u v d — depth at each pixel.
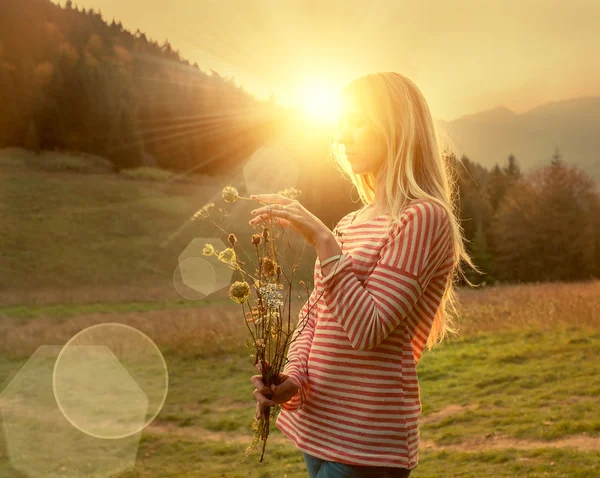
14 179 53.88
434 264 1.44
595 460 5.18
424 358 10.84
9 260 34.28
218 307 22.55
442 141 1.87
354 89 1.62
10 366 11.55
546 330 12.27
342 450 1.42
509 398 7.98
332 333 1.50
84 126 71.00
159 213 50.00
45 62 78.56
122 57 88.88
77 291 28.94
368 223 1.57
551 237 46.69
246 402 9.02
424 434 6.83
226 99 82.06
